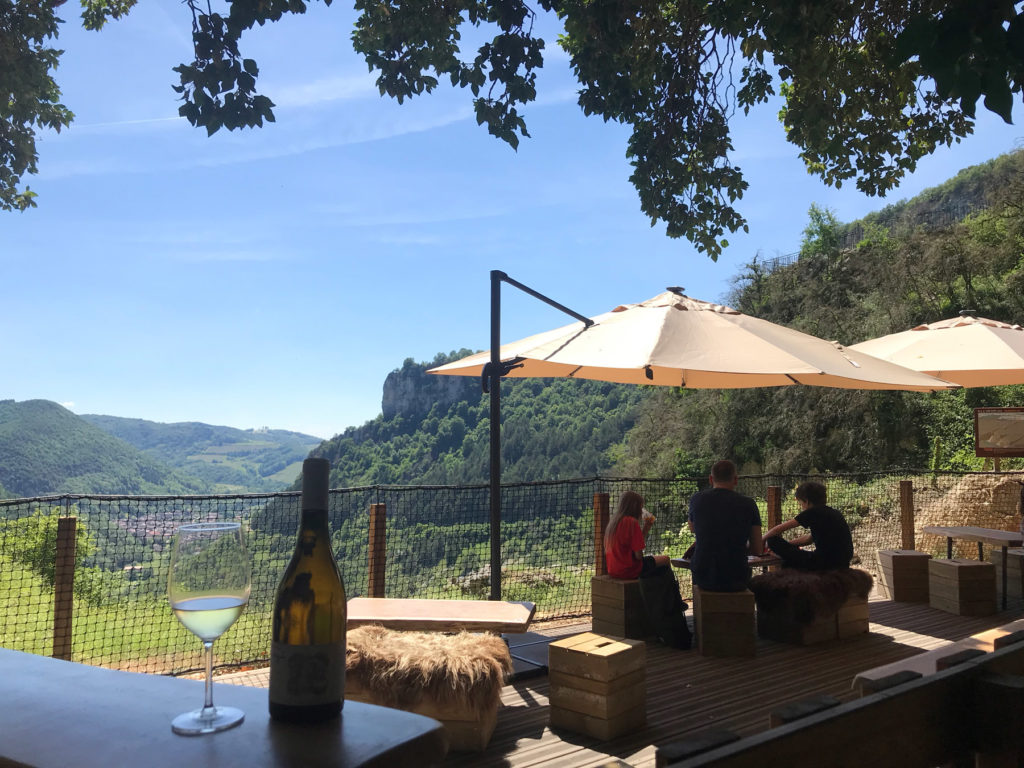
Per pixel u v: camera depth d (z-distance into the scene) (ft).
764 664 16.05
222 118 16.51
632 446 109.09
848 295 84.89
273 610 3.46
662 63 22.90
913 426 62.85
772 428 76.54
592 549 23.13
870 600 23.12
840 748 3.85
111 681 3.93
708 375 21.39
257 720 3.27
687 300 16.34
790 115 24.32
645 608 17.84
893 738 4.18
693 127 23.58
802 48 18.52
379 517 17.06
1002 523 33.24
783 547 18.83
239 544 3.63
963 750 4.62
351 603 13.44
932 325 24.44
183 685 3.85
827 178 24.94
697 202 24.35
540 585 26.13
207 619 3.42
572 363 13.53
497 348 15.25
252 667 16.63
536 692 14.21
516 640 17.61
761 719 12.72
